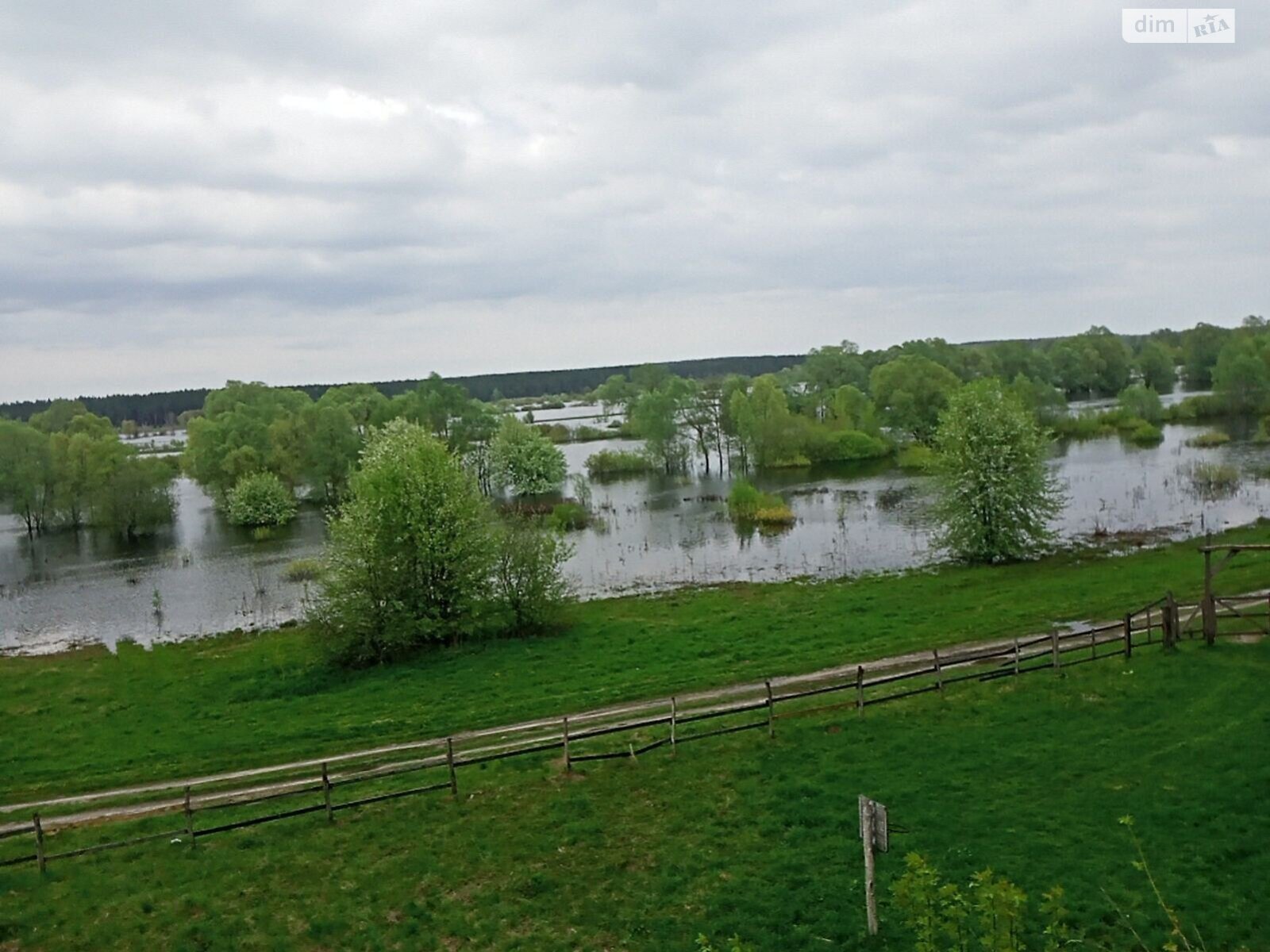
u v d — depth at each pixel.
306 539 79.69
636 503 85.75
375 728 29.11
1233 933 15.43
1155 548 51.38
